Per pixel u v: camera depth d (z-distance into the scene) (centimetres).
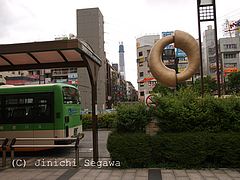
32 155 808
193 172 460
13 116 804
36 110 795
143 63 6550
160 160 521
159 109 529
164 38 533
